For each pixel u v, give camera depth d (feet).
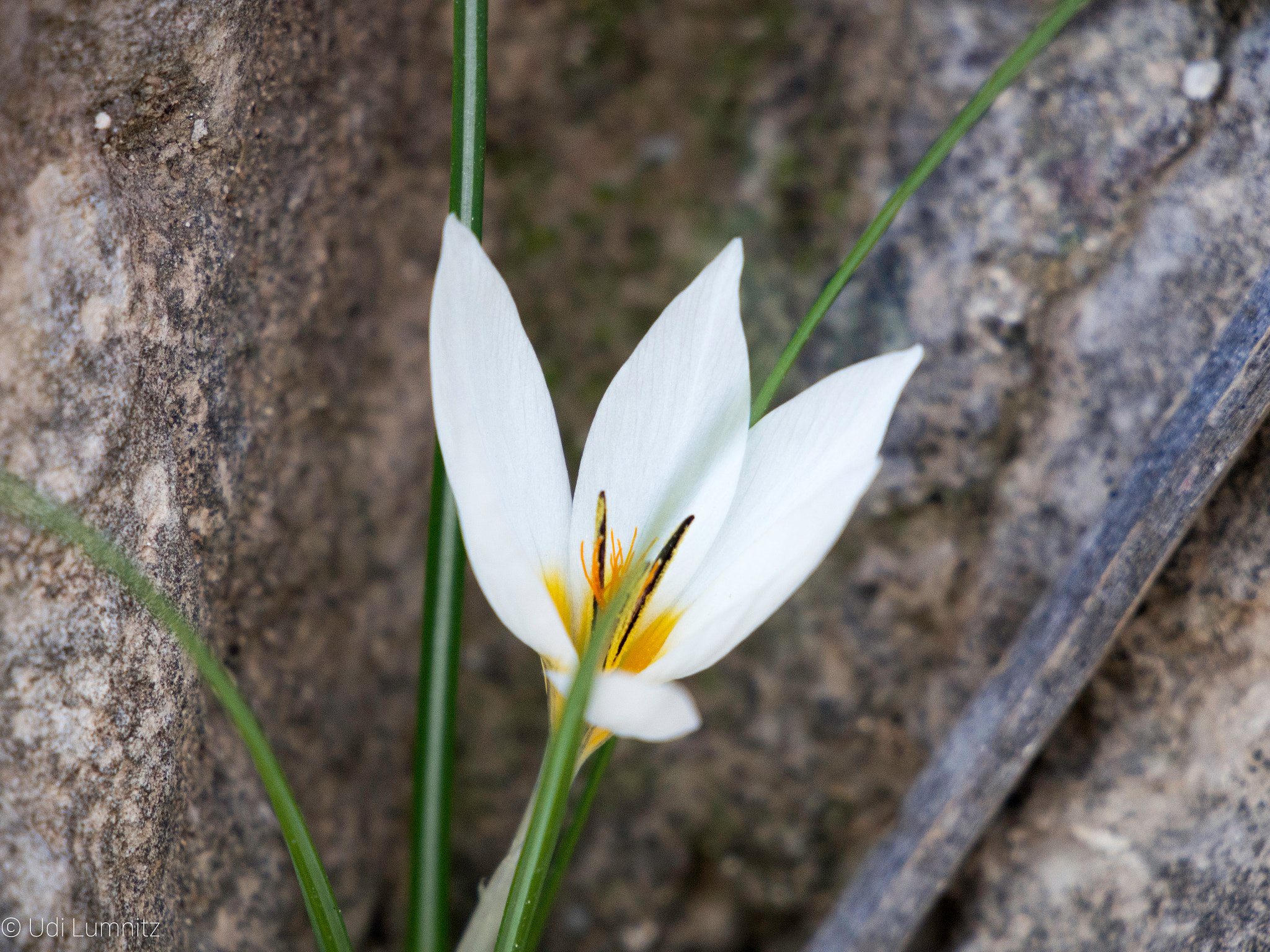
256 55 0.73
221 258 0.73
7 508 0.66
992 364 0.84
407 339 0.86
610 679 0.63
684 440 0.69
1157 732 0.76
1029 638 0.78
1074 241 0.82
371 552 0.85
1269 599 0.73
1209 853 0.74
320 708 0.82
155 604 0.64
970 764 0.77
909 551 0.86
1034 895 0.78
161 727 0.70
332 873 0.83
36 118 0.68
